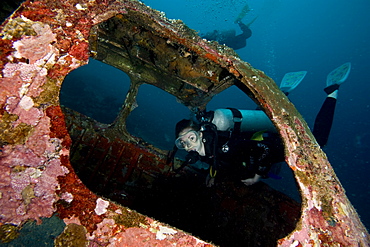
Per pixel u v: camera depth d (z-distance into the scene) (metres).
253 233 2.38
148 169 2.71
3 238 0.66
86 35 1.03
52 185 0.77
